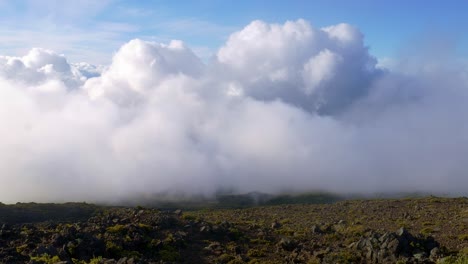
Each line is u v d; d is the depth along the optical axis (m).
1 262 23.23
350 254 29.70
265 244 35.34
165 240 32.97
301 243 35.09
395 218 47.03
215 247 33.31
